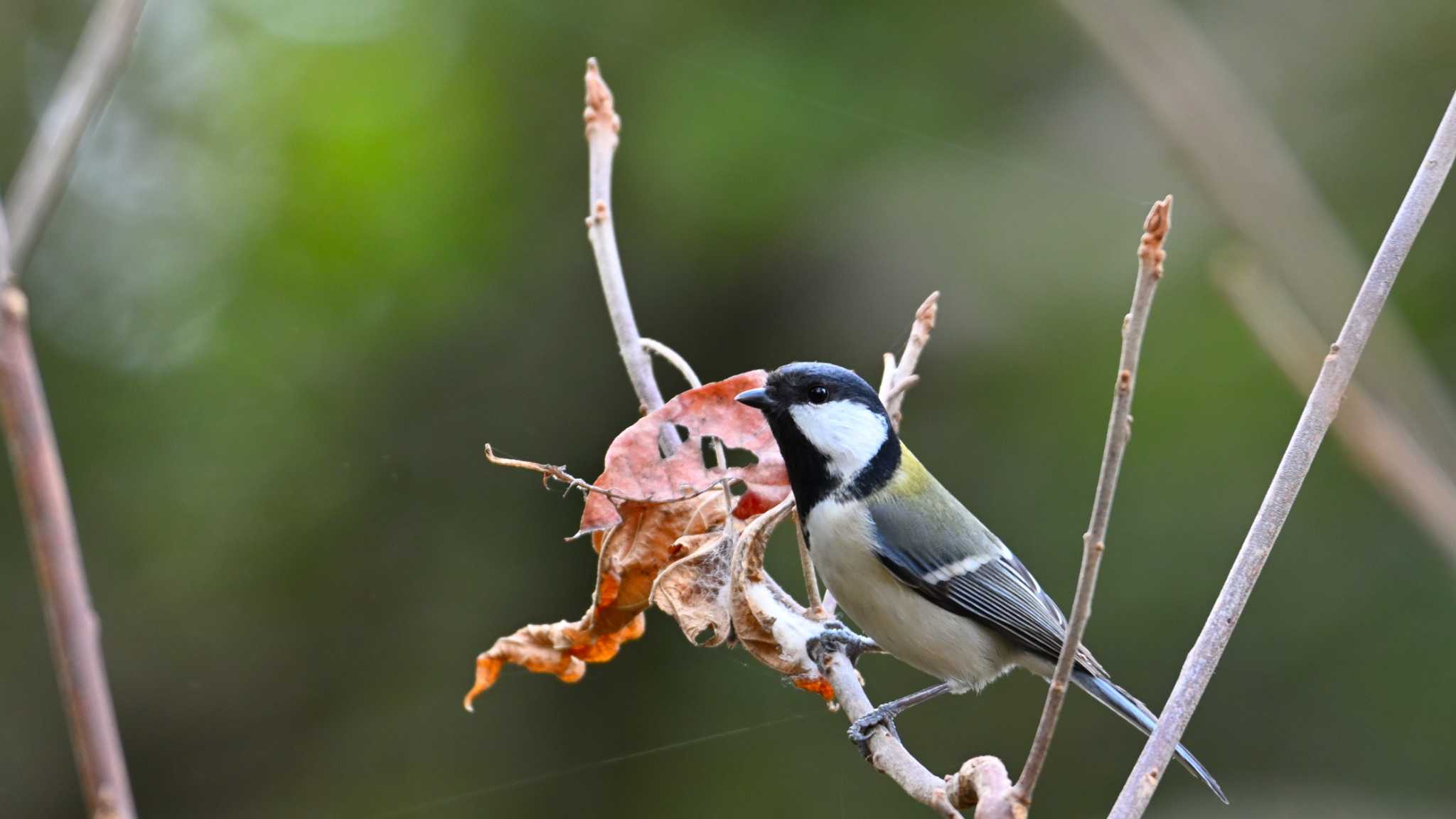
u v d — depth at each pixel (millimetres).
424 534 12195
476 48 12617
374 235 12367
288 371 12414
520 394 12156
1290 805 10367
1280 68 11945
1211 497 10844
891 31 11992
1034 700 11203
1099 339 11336
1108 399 11180
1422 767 10258
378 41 12961
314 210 12438
